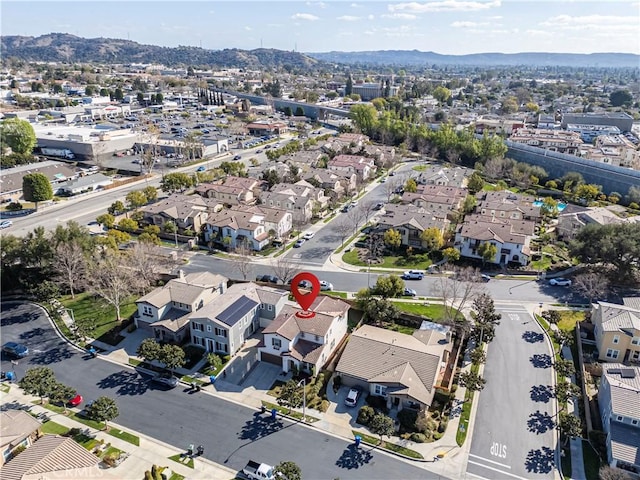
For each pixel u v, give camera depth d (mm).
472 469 48312
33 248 82750
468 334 70125
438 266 93750
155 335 69750
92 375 62312
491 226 98312
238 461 48969
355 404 56781
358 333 65812
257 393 59156
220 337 65562
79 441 51031
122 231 106812
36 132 183750
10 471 43969
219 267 93375
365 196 138875
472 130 194625
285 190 126062
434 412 55969
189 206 112938
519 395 58750
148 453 49750
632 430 48719
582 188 135750
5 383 60781
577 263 93625
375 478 47156
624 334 62875
